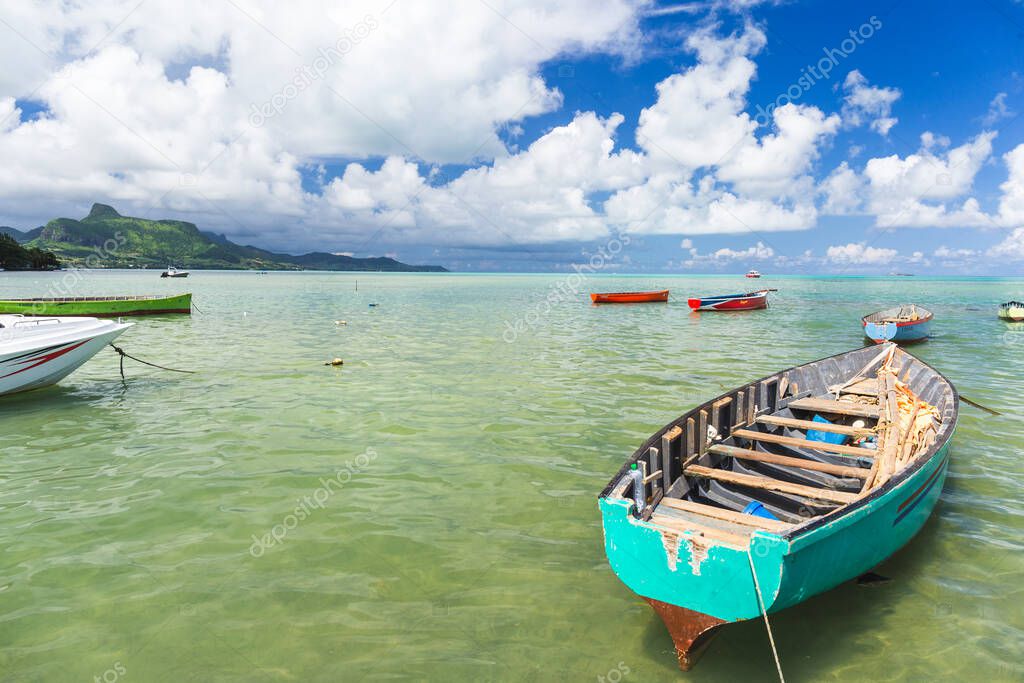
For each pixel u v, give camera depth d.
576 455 11.50
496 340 28.02
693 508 7.08
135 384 17.86
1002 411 14.96
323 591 6.98
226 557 7.73
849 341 27.94
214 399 15.95
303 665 5.75
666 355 23.34
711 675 5.64
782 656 5.89
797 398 12.42
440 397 16.08
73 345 16.44
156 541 8.13
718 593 5.44
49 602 6.73
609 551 6.02
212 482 10.17
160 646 6.03
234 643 6.07
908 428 9.45
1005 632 6.23
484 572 7.39
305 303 55.66
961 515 8.95
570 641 6.13
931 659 5.83
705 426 9.02
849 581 7.14
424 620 6.44
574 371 19.83
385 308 49.47
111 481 10.23
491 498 9.53
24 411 14.76
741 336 29.66
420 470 10.72
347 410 14.75
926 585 7.09
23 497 9.55
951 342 28.12
